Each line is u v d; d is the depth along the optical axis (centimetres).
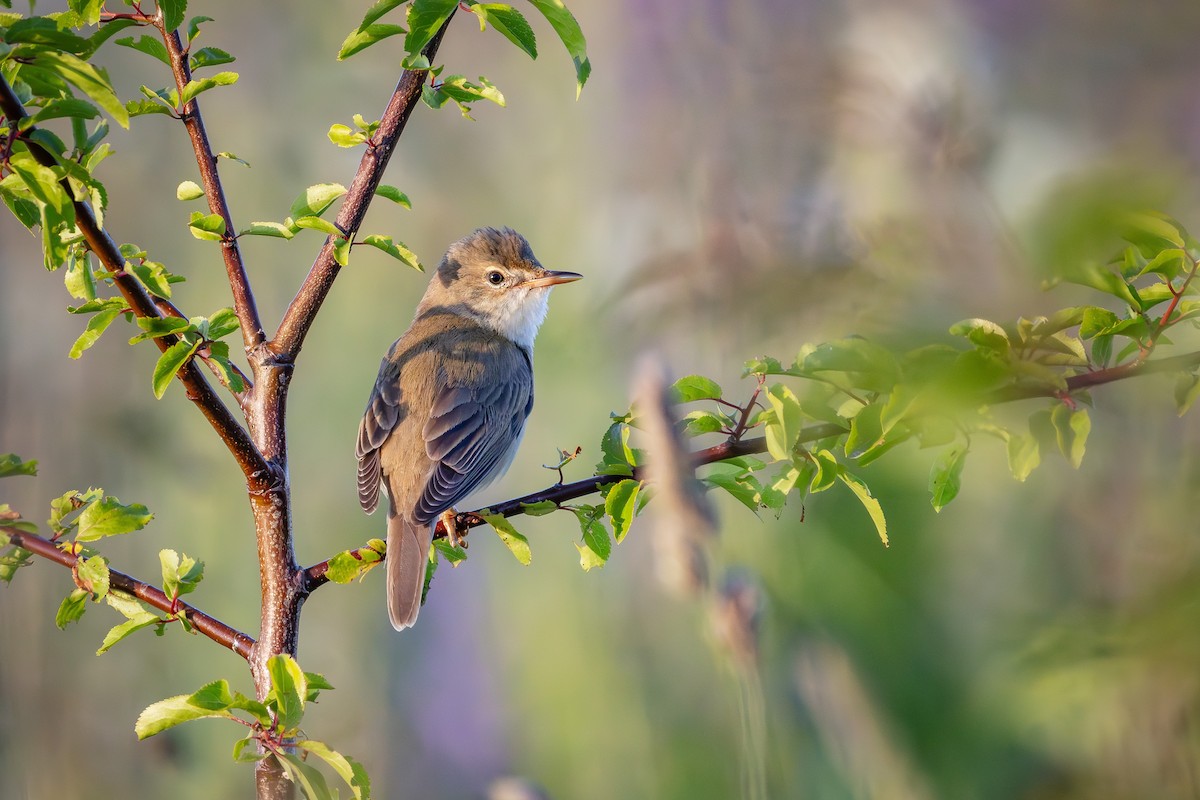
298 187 1791
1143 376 707
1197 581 579
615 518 670
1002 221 785
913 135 1063
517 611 1409
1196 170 533
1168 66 1042
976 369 549
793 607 1016
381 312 1769
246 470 655
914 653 1038
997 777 918
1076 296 648
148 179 1755
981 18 1190
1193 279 583
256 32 1895
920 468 1073
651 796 1185
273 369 684
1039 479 1027
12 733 1209
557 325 1599
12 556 664
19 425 1430
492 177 1834
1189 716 607
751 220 1164
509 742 1373
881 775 862
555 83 1812
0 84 534
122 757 1280
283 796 577
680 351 1207
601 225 1491
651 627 1278
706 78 1368
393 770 1401
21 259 1466
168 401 1570
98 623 1355
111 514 651
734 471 708
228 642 658
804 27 1370
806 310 934
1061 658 716
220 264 1739
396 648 1491
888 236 888
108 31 650
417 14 639
